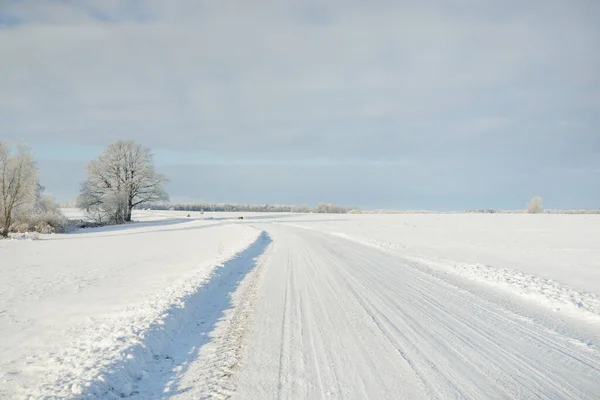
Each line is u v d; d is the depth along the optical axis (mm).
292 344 6102
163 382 4762
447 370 5059
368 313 8023
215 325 7246
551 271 13578
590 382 4703
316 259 17359
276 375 4906
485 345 6062
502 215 72000
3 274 14305
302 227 47312
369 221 59688
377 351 5777
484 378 4809
